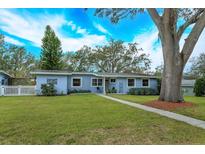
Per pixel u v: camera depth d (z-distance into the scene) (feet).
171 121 17.90
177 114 21.85
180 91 32.73
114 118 18.94
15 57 109.40
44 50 91.09
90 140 12.53
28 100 38.60
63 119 18.37
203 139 12.75
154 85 73.56
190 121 18.07
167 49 32.60
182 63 32.32
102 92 70.69
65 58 114.83
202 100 40.75
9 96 52.60
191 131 14.55
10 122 16.90
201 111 24.04
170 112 23.34
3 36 99.45
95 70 110.32
